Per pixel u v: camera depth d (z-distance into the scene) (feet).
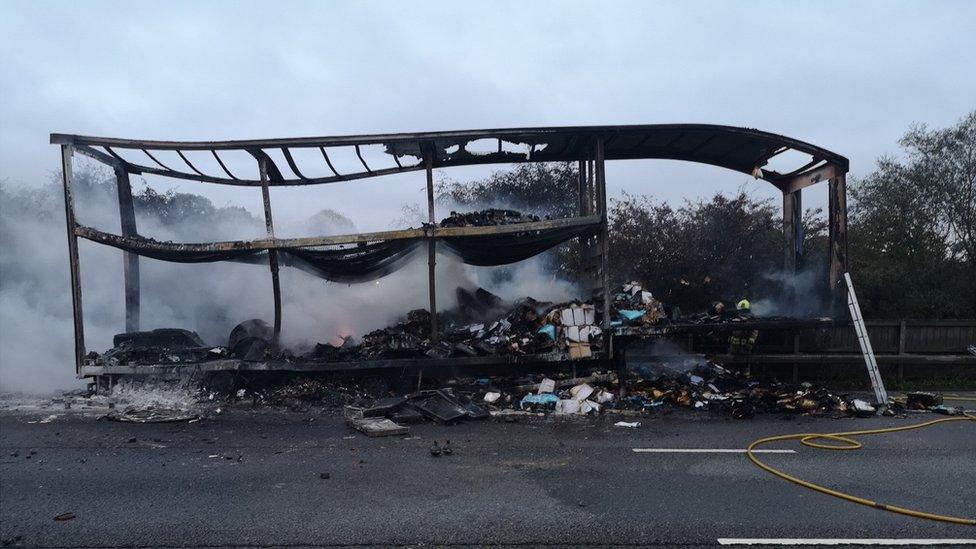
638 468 20.24
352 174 39.34
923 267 47.70
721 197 47.37
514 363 34.60
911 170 49.57
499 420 29.09
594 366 35.63
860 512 16.11
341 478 18.78
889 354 42.70
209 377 33.91
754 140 36.50
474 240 35.65
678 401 32.78
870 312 47.11
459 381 34.68
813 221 48.78
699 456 22.02
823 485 18.51
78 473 19.16
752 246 46.39
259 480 18.51
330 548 13.42
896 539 14.23
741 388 35.83
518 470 19.85
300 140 33.88
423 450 22.61
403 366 33.50
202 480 18.48
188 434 25.18
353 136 33.83
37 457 21.16
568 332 34.58
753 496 17.34
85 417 28.58
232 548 13.37
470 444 23.70
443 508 16.05
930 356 41.81
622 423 28.17
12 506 16.02
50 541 13.70
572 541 13.91
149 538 13.89
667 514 15.75
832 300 36.99
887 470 20.33
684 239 46.26
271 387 34.32
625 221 48.08
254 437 24.70
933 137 49.16
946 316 46.06
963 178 47.85
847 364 41.93
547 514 15.66
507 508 16.07
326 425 27.35
